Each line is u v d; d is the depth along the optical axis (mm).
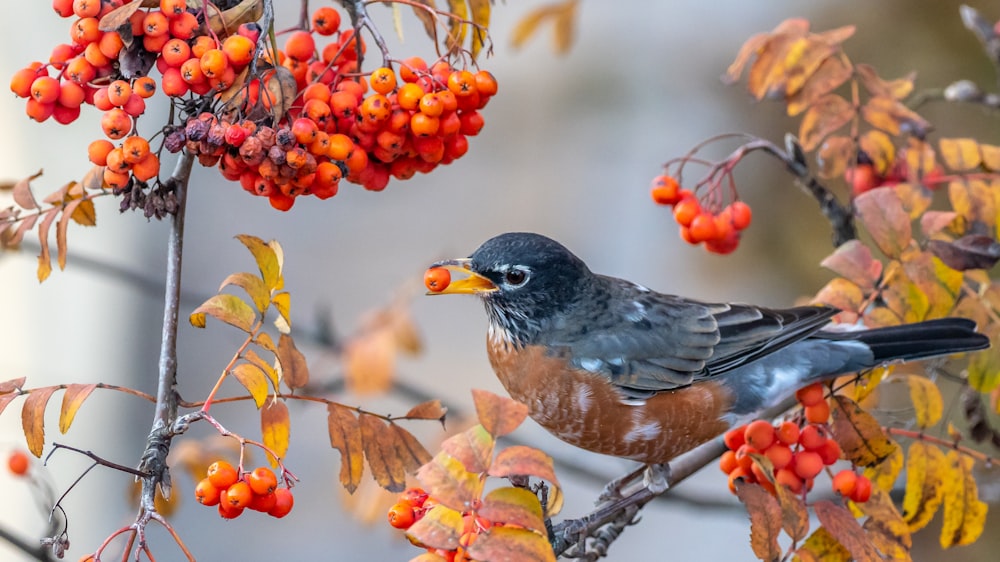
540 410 9594
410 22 18875
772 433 7203
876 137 8617
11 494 15438
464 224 20156
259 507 5484
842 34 8602
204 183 19422
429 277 8867
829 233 15680
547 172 19953
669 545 17094
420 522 5094
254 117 5773
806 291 15727
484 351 18719
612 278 9953
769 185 16344
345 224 20391
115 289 17172
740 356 9273
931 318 7824
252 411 17672
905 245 7820
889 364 8312
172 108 5844
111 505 16688
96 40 5531
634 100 19188
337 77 6504
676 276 18000
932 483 7613
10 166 15461
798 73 8469
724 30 18578
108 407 17031
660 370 9219
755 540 6391
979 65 13812
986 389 8016
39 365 16781
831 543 6539
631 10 19234
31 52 15234
